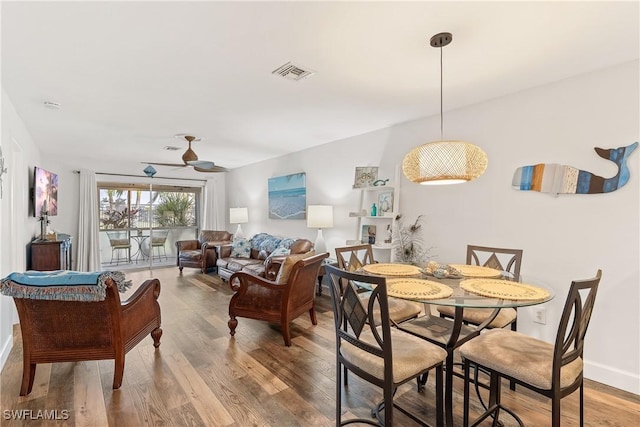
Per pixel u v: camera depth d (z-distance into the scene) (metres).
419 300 1.66
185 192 7.95
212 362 2.58
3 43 1.91
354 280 1.60
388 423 1.53
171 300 4.36
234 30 1.80
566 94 2.48
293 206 5.47
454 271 2.24
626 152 2.21
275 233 6.05
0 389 2.17
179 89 2.67
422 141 3.52
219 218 7.81
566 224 2.50
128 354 2.71
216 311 3.88
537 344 1.73
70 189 6.06
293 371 2.44
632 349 2.20
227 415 1.92
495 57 2.14
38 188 4.10
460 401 2.12
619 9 1.62
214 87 2.63
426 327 2.11
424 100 2.96
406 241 3.66
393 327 2.14
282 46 1.99
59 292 1.96
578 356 1.59
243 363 2.56
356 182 4.08
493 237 2.93
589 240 2.38
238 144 4.84
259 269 4.70
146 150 5.23
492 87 2.66
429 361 1.66
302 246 4.60
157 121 3.59
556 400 1.43
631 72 2.19
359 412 1.98
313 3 1.56
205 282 5.45
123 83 2.53
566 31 1.82
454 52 2.07
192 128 3.90
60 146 4.88
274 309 2.96
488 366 1.65
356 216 3.93
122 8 1.59
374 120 3.59
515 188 2.77
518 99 2.75
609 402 2.08
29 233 4.12
